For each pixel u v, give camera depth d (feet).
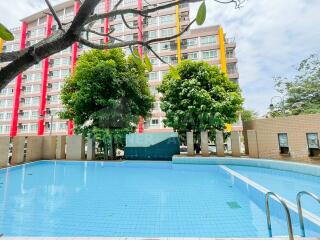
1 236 9.07
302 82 64.69
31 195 23.21
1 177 33.83
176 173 37.27
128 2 108.47
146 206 19.15
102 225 15.06
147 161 46.16
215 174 36.09
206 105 47.52
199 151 52.85
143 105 55.98
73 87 52.70
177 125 49.93
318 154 37.81
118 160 48.08
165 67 107.96
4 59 2.43
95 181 30.99
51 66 133.90
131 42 3.16
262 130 46.11
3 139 38.32
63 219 16.14
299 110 63.41
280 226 14.43
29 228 14.61
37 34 136.67
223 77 53.57
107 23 116.26
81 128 51.08
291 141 41.39
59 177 34.22
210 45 106.01
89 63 48.21
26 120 132.57
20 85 137.90
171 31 111.34
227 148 78.48
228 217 16.30
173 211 17.78
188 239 8.93
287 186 25.88
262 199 18.72
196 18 2.44
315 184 26.91
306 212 13.84
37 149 48.98
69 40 2.62
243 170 37.04
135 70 53.21
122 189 25.89
